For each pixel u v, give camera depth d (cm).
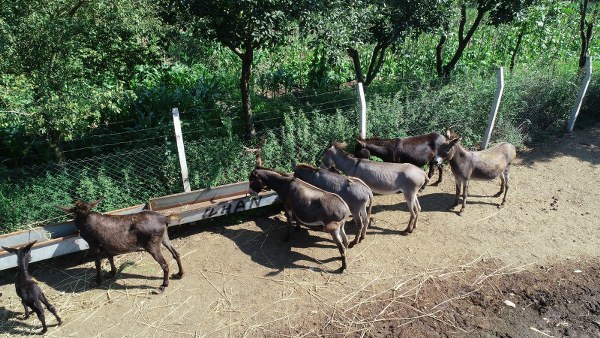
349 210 663
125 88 984
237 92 1160
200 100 1059
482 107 1027
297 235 752
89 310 603
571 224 778
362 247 721
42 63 711
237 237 746
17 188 738
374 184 747
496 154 797
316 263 686
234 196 788
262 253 709
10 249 557
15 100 657
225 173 835
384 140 834
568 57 1460
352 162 766
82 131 745
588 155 1006
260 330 571
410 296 623
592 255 705
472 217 799
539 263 689
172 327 576
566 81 1120
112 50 820
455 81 1081
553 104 1132
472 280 654
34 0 696
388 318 588
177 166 798
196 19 766
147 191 787
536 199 851
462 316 593
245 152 841
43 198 740
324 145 892
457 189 813
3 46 635
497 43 1460
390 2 905
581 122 1163
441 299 620
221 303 612
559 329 578
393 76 1295
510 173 942
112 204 757
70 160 800
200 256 702
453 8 965
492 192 878
